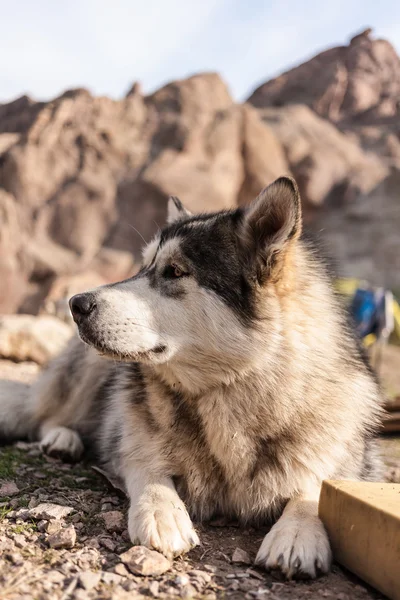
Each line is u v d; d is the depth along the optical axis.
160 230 1.80
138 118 9.72
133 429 1.70
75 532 1.56
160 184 8.80
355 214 10.50
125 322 1.63
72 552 1.52
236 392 1.63
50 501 1.67
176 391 1.66
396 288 9.01
